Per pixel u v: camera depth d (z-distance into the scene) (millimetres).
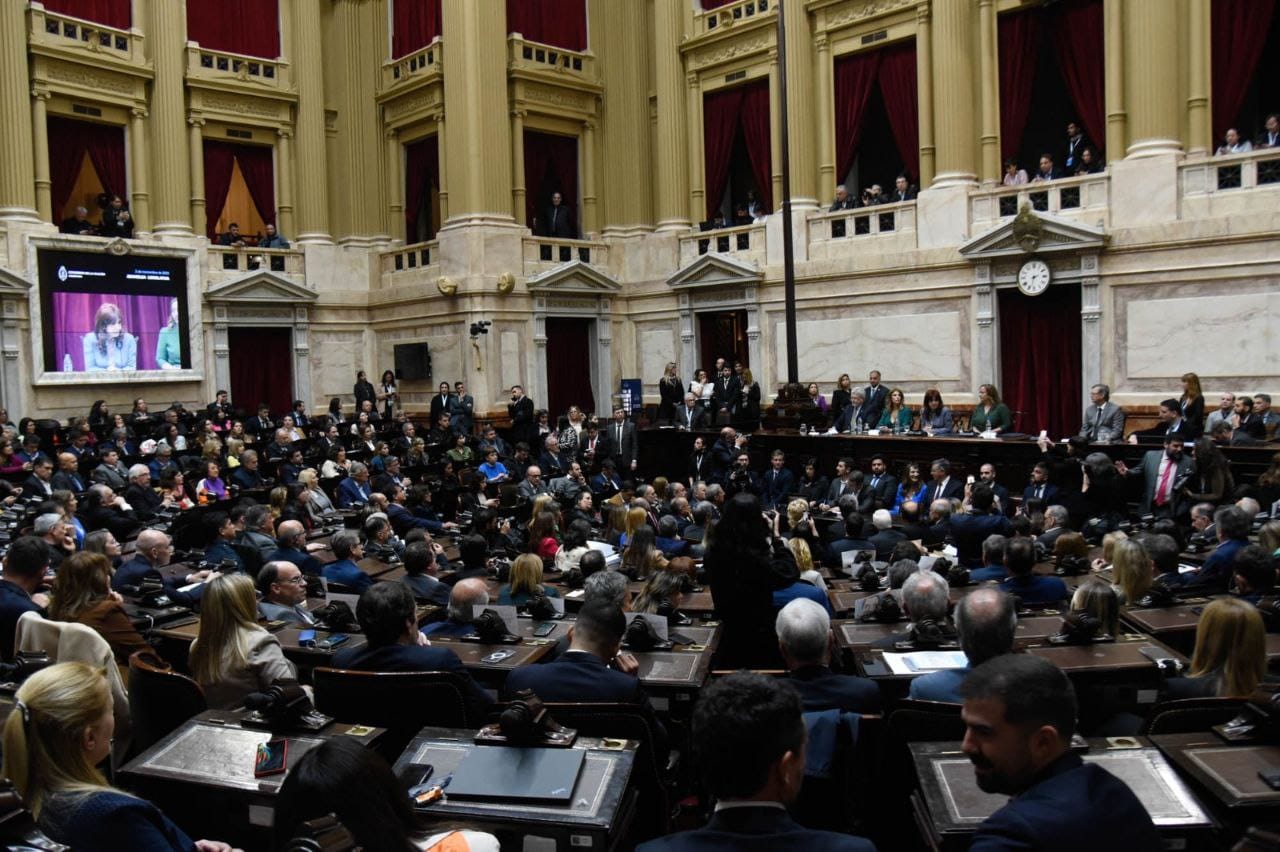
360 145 25062
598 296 23734
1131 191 16609
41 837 2514
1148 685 4648
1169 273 16109
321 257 24266
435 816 3166
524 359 22484
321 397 24172
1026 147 21391
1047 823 2328
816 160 21562
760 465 17234
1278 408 15008
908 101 20172
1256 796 3082
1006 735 2512
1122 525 10328
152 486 14625
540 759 3447
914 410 18000
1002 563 7426
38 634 4969
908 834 4121
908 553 7770
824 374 20578
